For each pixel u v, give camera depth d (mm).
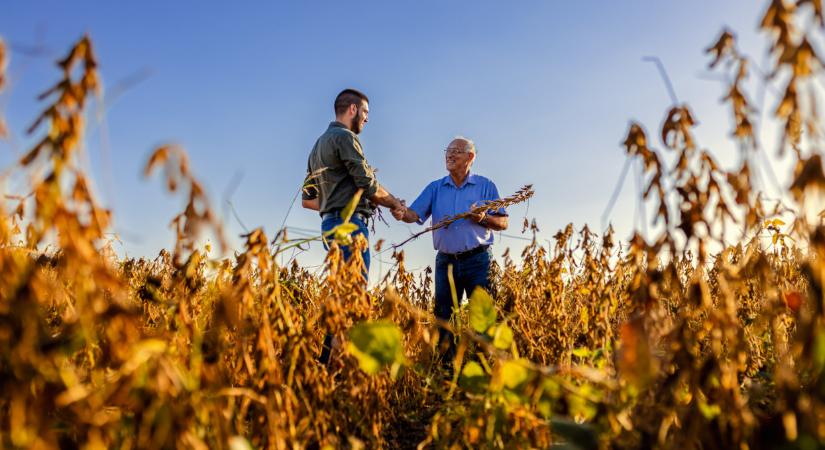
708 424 1250
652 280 1337
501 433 1672
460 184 4969
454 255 4855
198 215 1200
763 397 1819
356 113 4113
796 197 1002
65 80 954
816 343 1063
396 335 1471
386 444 2090
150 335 1415
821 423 1073
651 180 1289
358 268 2062
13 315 978
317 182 3924
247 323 1537
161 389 1037
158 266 2662
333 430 1873
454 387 1803
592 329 2035
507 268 4527
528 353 2895
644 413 1335
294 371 1779
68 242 977
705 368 1246
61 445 1164
